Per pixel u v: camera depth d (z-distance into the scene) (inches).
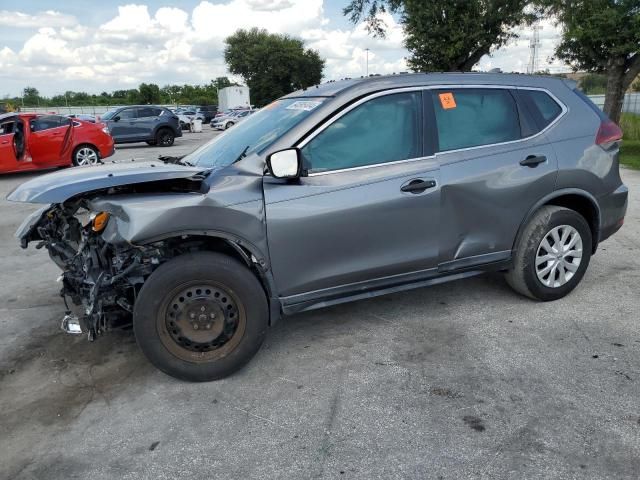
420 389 132.3
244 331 136.9
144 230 124.6
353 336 161.8
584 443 110.6
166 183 138.3
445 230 156.5
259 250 136.6
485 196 159.3
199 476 105.8
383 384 135.3
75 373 147.6
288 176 131.3
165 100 2920.8
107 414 127.8
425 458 108.1
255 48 2876.5
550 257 173.9
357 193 144.0
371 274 150.6
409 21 746.2
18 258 260.5
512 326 163.9
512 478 101.9
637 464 104.4
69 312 151.6
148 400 132.6
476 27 702.5
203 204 129.4
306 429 118.7
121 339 166.4
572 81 183.2
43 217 161.5
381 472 104.8
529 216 168.7
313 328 167.9
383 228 147.9
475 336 158.6
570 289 180.9
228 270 132.6
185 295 132.0
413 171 150.6
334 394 131.7
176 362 134.1
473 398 127.6
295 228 138.6
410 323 168.9
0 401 135.3
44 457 113.3
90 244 139.3
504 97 167.3
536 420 118.4
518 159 163.8
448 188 153.9
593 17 574.2
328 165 143.5
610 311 172.4
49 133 528.4
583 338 154.9
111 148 582.2
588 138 175.5
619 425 115.7
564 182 170.6
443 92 158.6
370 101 149.3
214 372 136.8
